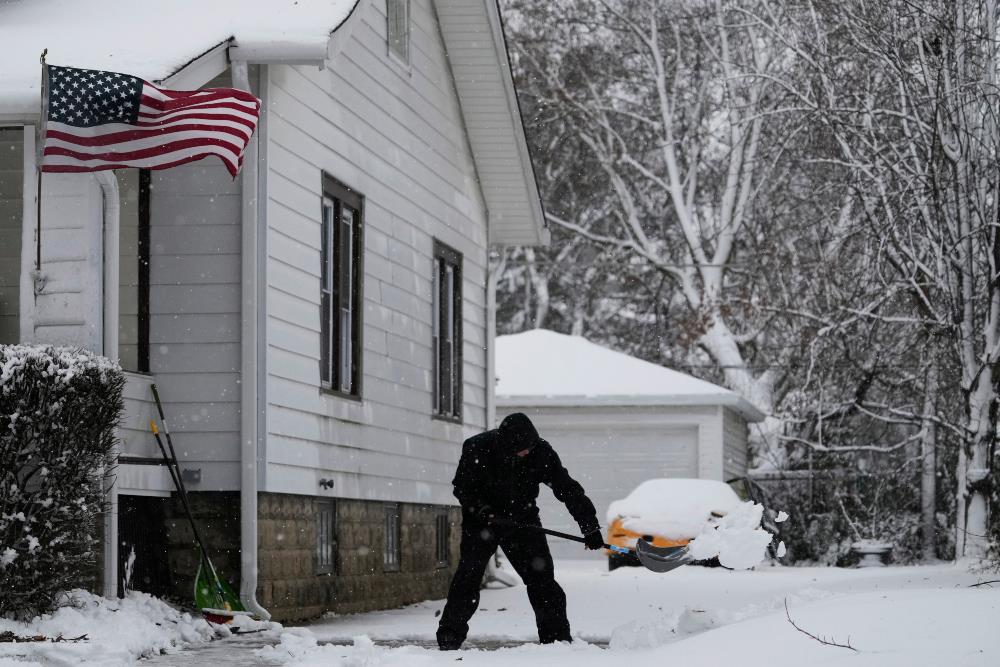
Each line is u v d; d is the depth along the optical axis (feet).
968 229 89.71
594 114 167.22
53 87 41.81
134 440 49.49
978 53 89.30
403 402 67.56
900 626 27.61
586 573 96.07
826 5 99.45
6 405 38.78
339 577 58.59
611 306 193.26
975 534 89.56
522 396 126.72
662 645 34.86
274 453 51.88
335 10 51.72
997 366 90.38
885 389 117.70
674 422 126.82
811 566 116.16
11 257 47.98
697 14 150.41
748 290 153.48
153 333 51.24
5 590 38.63
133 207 51.47
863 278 100.32
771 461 133.18
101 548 43.80
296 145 55.06
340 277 60.03
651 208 179.83
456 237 77.46
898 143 95.86
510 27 166.71
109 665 34.53
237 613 47.37
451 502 74.95
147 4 52.08
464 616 39.73
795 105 114.93
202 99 43.65
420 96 71.56
